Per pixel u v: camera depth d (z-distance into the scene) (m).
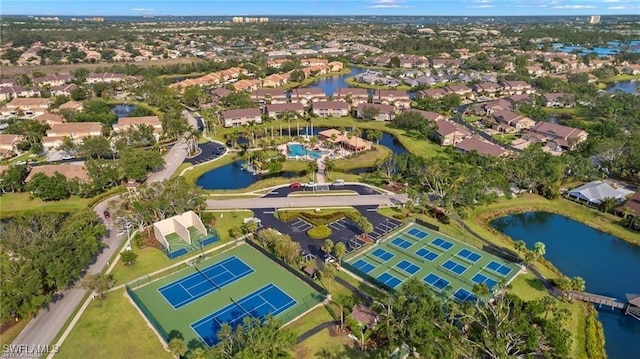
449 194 103.19
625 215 99.88
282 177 126.12
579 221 102.56
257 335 54.75
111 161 122.94
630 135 148.00
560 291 74.19
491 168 121.44
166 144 156.62
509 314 61.59
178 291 73.94
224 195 113.56
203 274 79.00
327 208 104.88
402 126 176.25
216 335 62.97
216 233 93.12
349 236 92.12
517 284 75.62
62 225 87.69
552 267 82.25
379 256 85.06
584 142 141.38
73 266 71.69
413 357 55.31
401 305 59.91
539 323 59.69
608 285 79.12
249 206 106.50
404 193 113.62
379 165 126.94
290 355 58.00
